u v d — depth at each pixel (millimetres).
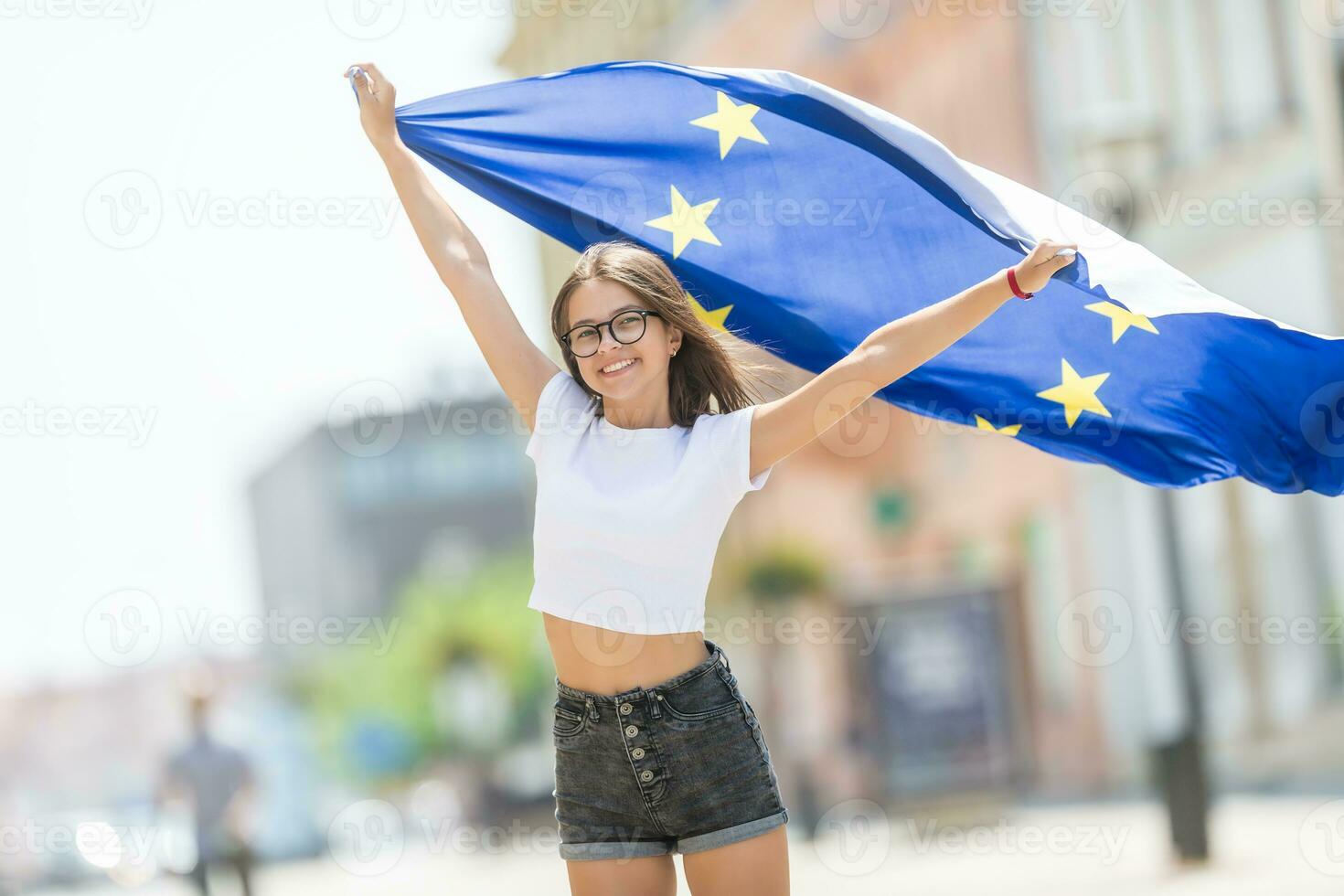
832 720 30141
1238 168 21719
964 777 28219
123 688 102688
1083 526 25734
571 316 4785
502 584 73688
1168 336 5516
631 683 4621
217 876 11469
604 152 5684
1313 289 20578
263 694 80500
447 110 5668
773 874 4629
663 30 38156
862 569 31375
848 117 5336
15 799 99562
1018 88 26516
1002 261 5535
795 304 5629
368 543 108062
